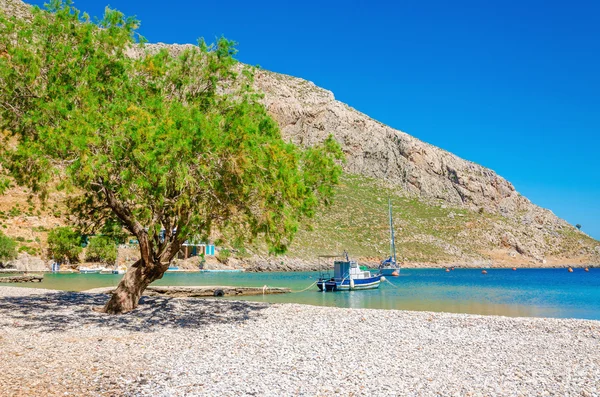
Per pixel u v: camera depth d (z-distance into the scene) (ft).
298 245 409.49
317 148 67.77
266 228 57.62
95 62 54.54
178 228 60.18
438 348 45.70
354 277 168.04
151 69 59.36
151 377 31.14
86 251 281.95
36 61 52.24
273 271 351.05
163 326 54.39
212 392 28.02
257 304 80.79
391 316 67.31
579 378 34.22
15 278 168.55
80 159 44.16
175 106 52.21
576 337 52.95
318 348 44.16
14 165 51.34
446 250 519.19
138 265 65.67
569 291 171.01
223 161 51.55
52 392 26.48
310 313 70.03
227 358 38.22
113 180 49.67
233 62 64.69
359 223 512.22
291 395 27.99
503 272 426.51
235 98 64.18
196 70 65.16
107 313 61.72
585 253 615.98
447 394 29.25
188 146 45.91
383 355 41.55
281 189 53.83
